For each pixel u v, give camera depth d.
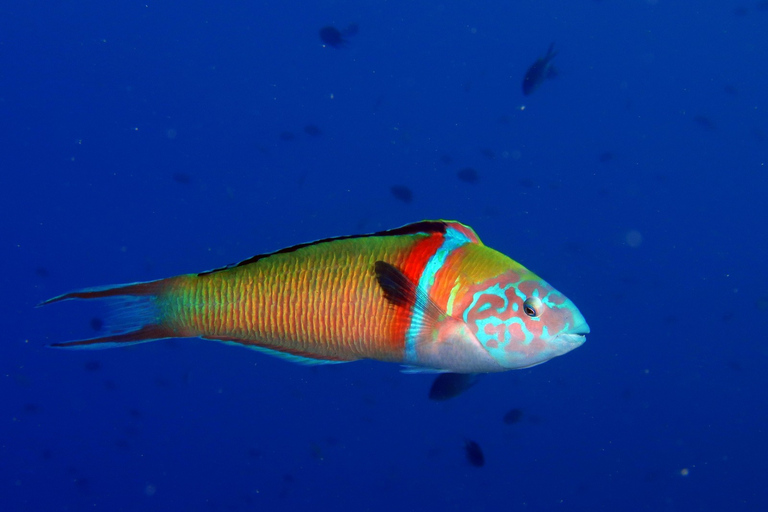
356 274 0.49
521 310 0.50
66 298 0.49
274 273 0.49
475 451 0.92
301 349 0.50
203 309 0.49
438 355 0.50
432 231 0.50
